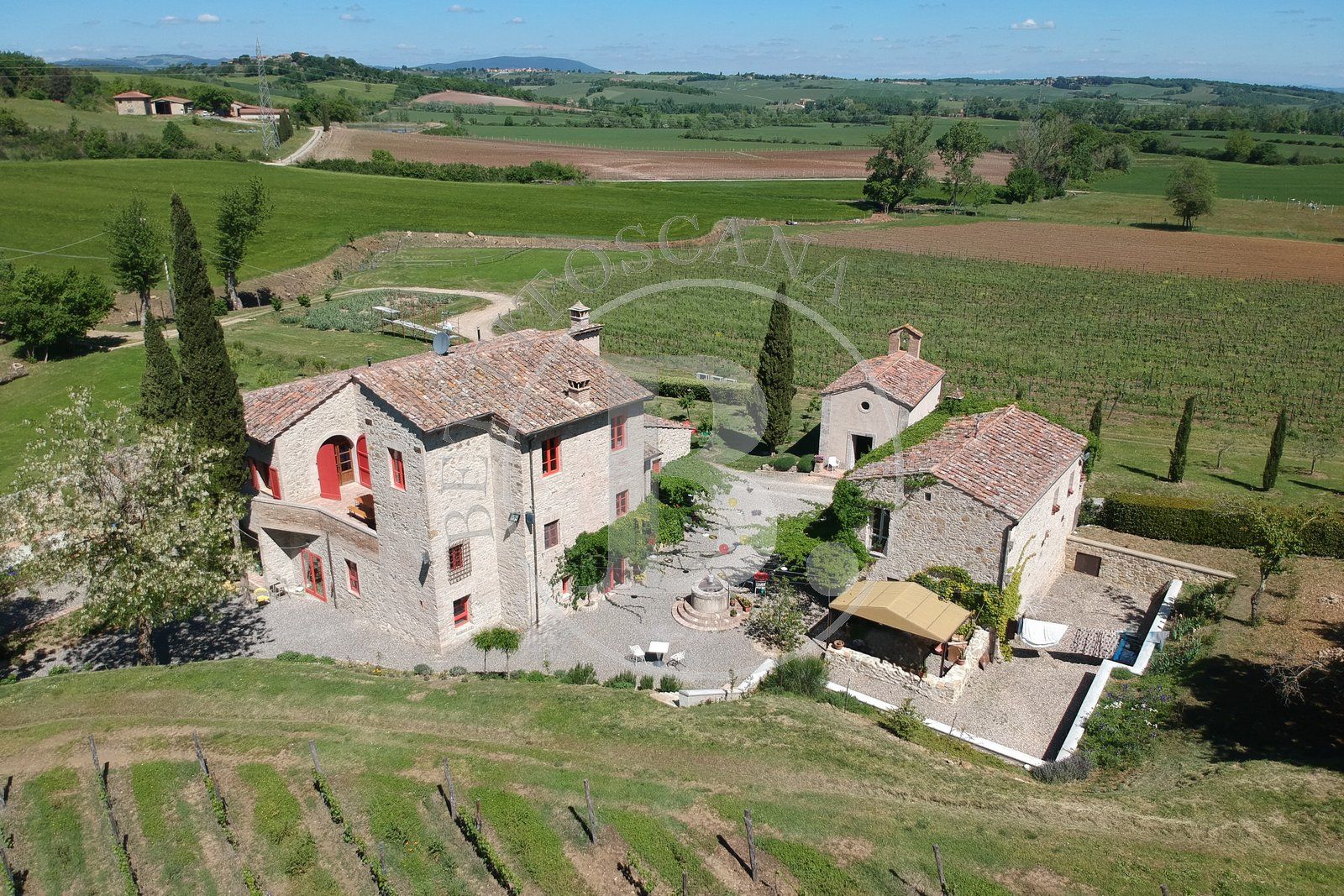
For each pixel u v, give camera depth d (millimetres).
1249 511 37250
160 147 147875
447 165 162375
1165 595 36344
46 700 28156
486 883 20688
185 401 37812
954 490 32062
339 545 35469
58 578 30328
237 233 89625
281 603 37656
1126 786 24625
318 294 97312
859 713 28641
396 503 31953
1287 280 107750
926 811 22250
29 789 24156
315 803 23266
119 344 73000
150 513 30953
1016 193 172500
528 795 22844
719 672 30031
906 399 44469
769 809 22125
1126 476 47375
